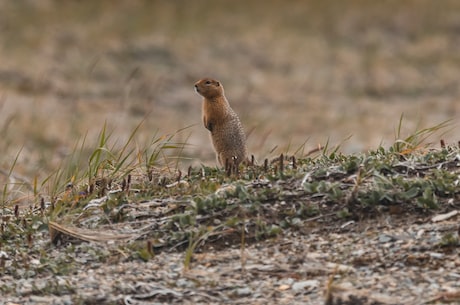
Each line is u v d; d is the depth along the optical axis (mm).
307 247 11383
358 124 33969
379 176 12133
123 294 10836
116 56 41719
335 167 13000
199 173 14102
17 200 15234
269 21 49219
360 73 43000
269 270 11000
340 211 11836
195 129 32281
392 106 38188
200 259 11383
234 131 15547
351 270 10797
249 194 12320
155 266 11375
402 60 45406
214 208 12227
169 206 12703
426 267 10719
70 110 33781
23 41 42031
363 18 50469
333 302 10117
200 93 15477
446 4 53000
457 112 36594
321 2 52344
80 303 10672
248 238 11711
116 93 37500
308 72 42812
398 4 52531
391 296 10172
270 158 18906
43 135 28672
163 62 42031
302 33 48125
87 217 12758
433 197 11789
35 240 12453
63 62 40344
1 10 45438
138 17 47000
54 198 14227
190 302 10555
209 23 47625
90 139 29109
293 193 12375
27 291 11125
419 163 12953
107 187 13922
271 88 39969
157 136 29766
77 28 44500
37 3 46875
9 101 33875
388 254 11016
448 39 48688
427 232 11305
